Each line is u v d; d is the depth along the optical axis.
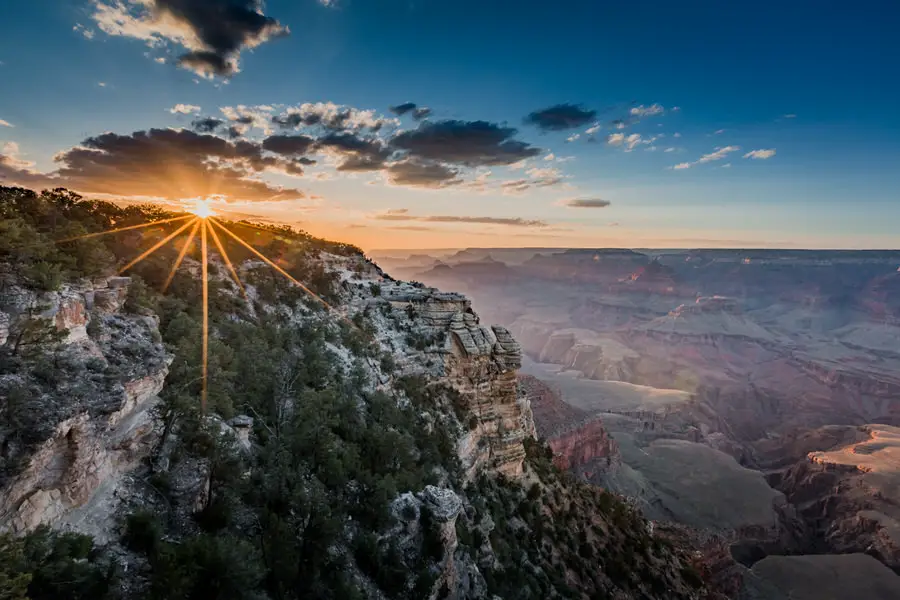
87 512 20.36
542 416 180.62
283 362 48.06
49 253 29.62
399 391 63.97
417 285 92.44
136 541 20.98
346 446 41.38
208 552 21.19
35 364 20.73
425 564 32.69
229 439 28.97
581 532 67.19
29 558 16.50
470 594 37.66
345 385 53.62
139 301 35.31
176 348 33.31
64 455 19.45
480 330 76.81
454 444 59.03
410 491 38.44
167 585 19.23
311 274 79.44
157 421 26.39
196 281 56.50
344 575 28.34
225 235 77.56
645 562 69.69
